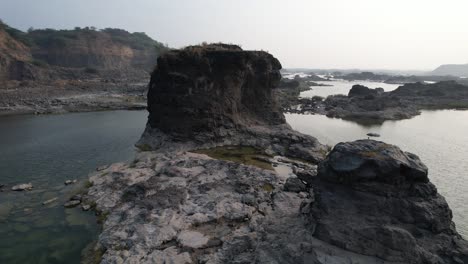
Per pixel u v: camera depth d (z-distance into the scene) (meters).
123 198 31.14
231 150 48.00
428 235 20.95
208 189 32.03
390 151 22.59
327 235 21.59
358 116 83.50
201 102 50.75
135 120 73.69
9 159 44.41
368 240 20.56
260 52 60.12
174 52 53.16
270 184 33.78
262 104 60.44
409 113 88.25
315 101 107.31
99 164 42.47
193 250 23.03
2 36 150.25
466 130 68.06
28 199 32.31
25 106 86.94
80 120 73.06
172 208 28.33
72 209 30.20
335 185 23.30
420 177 22.03
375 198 21.88
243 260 21.19
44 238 25.77
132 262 21.58
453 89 128.38
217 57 52.88
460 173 41.31
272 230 24.19
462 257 19.70
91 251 23.92
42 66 148.62
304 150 46.38
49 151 48.22
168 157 42.38
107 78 163.62
